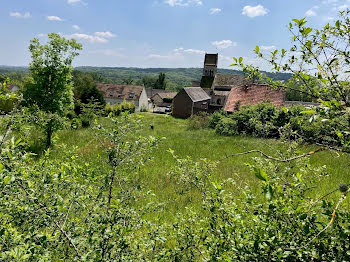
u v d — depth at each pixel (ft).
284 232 6.82
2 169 5.90
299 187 8.48
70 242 7.02
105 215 7.65
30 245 6.08
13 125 8.54
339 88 6.38
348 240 6.07
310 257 6.42
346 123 5.57
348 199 15.66
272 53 7.61
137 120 8.30
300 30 6.91
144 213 8.55
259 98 81.25
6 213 6.69
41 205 6.68
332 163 29.12
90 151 34.14
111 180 8.31
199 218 10.16
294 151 8.88
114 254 7.18
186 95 160.66
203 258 8.07
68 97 40.37
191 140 55.26
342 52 6.65
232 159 35.91
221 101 172.14
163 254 8.21
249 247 6.68
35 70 37.40
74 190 8.20
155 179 25.57
